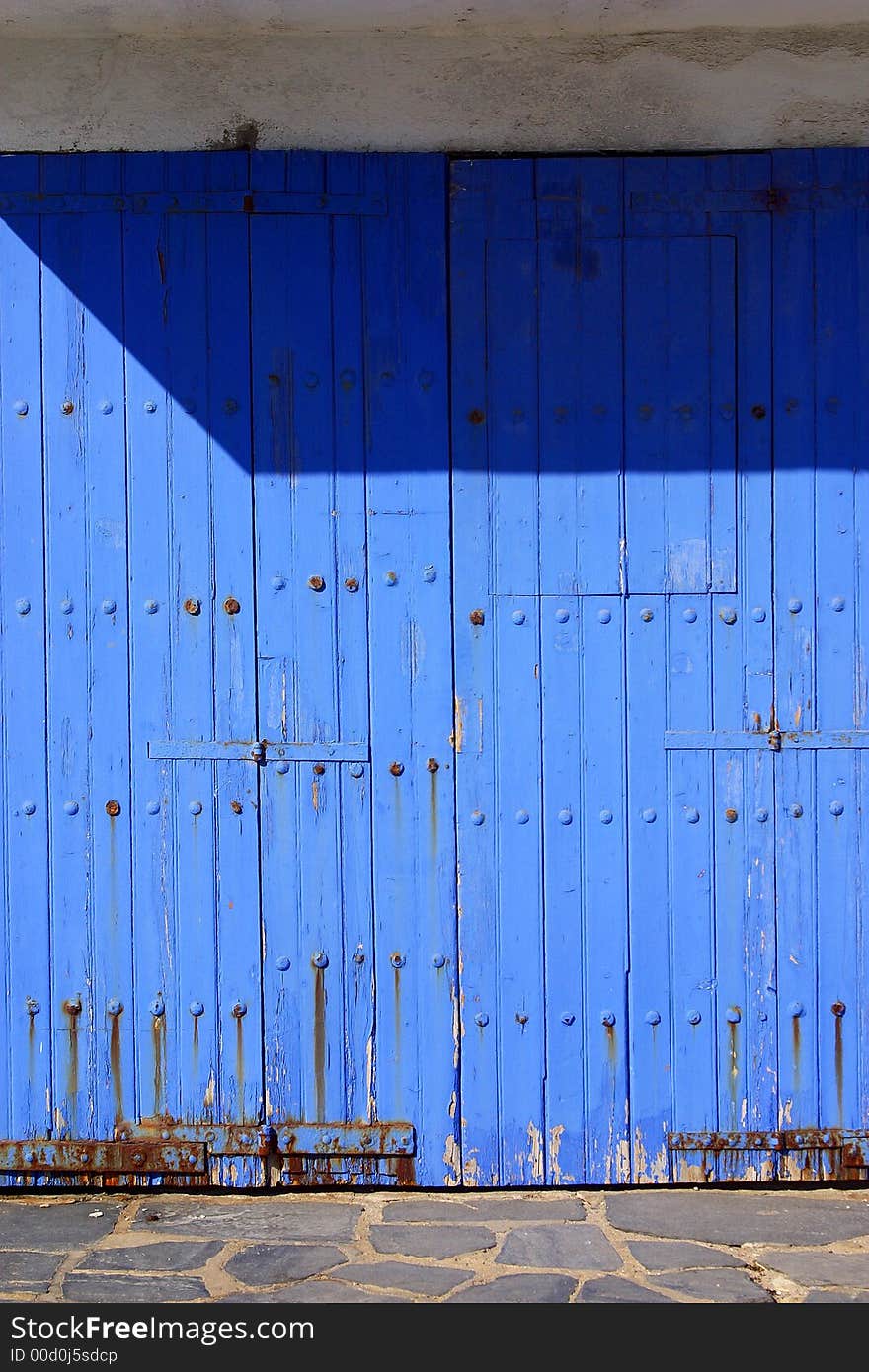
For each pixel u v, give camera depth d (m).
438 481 3.81
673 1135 3.82
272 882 3.84
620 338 3.79
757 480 3.80
